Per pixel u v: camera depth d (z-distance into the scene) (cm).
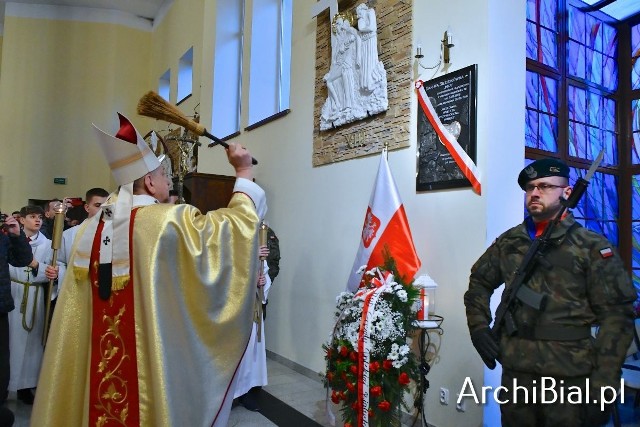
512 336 196
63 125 1129
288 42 657
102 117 1147
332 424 327
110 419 140
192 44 908
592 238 186
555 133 425
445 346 316
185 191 557
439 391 317
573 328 184
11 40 1119
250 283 151
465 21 318
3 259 275
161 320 138
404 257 322
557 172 196
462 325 306
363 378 261
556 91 430
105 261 148
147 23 1198
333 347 289
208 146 754
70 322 152
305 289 477
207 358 145
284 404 380
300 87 510
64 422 147
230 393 152
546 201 196
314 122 480
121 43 1166
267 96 650
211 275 145
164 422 131
